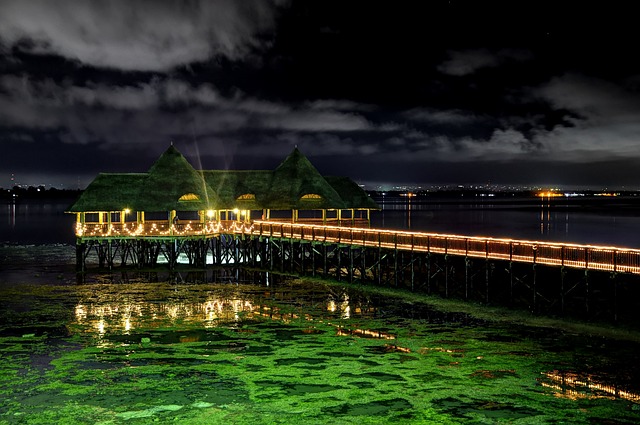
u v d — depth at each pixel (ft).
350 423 60.95
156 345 88.79
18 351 85.51
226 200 181.37
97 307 116.57
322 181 188.65
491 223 401.29
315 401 66.49
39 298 126.11
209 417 62.49
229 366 78.59
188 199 172.76
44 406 65.36
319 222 187.01
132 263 183.01
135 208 167.02
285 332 96.27
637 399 66.08
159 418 62.28
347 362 80.02
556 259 103.55
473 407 64.49
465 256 115.34
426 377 73.72
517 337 90.84
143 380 73.31
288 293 130.31
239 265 172.45
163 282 147.64
